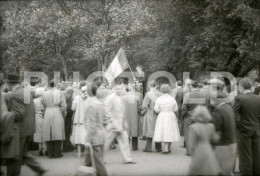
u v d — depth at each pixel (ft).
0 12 119.03
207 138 21.88
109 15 102.01
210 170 21.53
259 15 63.93
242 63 73.26
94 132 27.43
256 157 29.12
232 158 23.54
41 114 40.32
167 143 41.19
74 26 100.01
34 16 100.83
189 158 38.68
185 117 39.22
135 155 40.65
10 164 28.30
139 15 99.04
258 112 28.91
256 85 38.78
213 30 69.21
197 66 72.95
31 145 44.21
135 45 109.40
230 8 66.33
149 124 42.29
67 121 42.86
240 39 66.64
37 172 29.58
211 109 25.21
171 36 83.82
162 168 33.83
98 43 98.12
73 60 120.47
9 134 25.26
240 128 28.91
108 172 32.40
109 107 34.65
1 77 32.48
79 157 39.37
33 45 107.34
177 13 79.87
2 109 26.43
